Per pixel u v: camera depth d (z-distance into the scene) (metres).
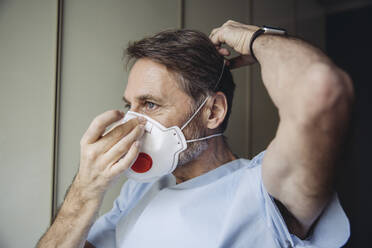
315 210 0.56
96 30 1.25
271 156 0.56
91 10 1.24
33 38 1.20
